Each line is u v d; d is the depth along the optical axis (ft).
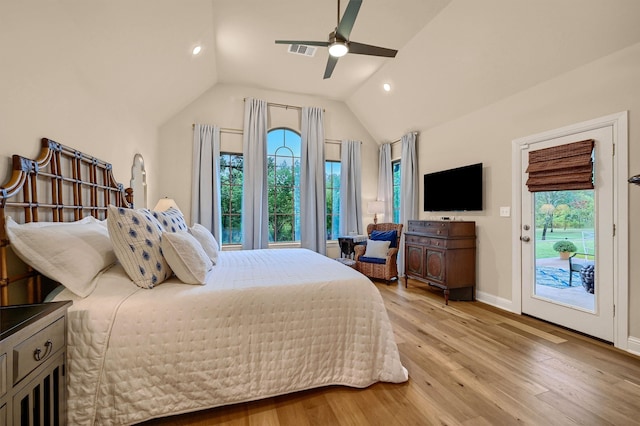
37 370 3.20
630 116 7.13
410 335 8.10
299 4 9.16
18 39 4.68
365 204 18.12
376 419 4.80
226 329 4.90
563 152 8.51
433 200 13.62
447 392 5.51
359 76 14.19
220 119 15.08
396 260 14.48
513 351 7.15
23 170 4.67
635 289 7.10
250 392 5.00
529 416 4.85
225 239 15.48
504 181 10.45
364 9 9.32
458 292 11.61
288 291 5.38
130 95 9.69
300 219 16.10
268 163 16.20
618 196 7.39
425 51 11.09
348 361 5.66
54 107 5.69
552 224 9.01
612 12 6.75
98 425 4.28
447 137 13.16
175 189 14.30
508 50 9.04
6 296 4.24
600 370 6.27
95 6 6.07
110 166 8.17
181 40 9.41
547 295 9.13
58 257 4.43
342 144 17.25
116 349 4.36
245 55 12.35
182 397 4.65
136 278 5.03
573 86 8.29
